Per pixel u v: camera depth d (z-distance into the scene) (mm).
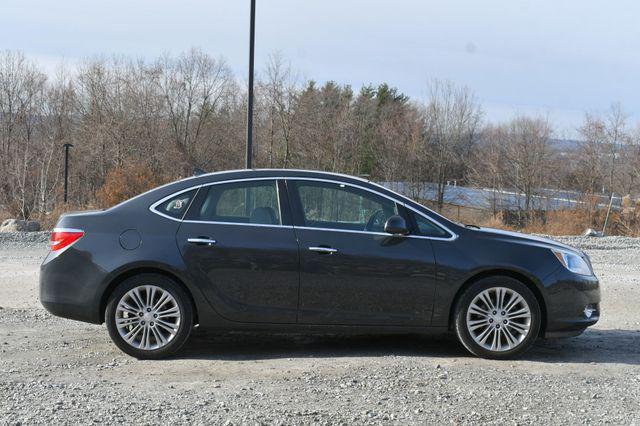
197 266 6543
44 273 6652
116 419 4887
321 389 5598
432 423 4871
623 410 5172
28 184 31906
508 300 6621
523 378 5945
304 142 46031
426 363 6414
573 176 47000
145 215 6684
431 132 52469
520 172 47156
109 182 25703
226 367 6281
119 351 6828
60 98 48625
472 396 5445
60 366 6270
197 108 47812
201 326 6617
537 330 6590
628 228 31172
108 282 6535
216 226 6645
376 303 6617
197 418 4914
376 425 4816
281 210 6723
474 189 49062
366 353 6883
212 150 46656
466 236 6730
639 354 6941
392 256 6598
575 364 6484
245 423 4820
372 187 6848
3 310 8898
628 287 11672
